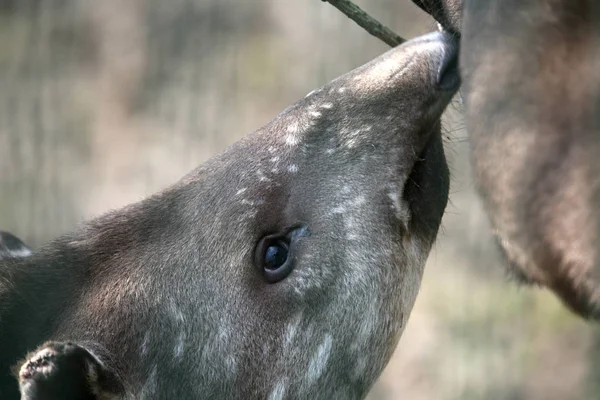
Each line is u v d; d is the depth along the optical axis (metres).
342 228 10.03
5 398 9.58
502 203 6.58
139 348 9.59
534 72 6.32
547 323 20.38
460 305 20.97
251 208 10.03
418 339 20.81
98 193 25.23
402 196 10.07
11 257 10.59
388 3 25.17
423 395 20.08
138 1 28.73
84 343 9.46
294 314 10.03
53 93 27.39
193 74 27.27
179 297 9.78
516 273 7.21
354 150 10.11
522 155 6.39
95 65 28.25
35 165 25.78
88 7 29.03
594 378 19.33
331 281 10.05
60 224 24.62
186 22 28.19
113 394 9.25
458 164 16.36
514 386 19.72
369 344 10.33
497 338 20.42
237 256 9.96
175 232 10.04
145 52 28.06
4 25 29.17
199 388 9.80
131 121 27.02
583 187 6.21
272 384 10.03
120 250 10.03
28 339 9.73
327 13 26.66
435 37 10.02
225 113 26.42
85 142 26.44
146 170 25.67
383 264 10.10
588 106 6.18
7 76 27.58
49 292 9.95
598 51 6.18
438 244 12.77
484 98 6.59
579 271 6.37
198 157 25.86
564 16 6.22
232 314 9.91
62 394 8.77
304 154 10.19
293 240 10.08
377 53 25.73
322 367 10.20
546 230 6.39
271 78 26.61
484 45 6.66
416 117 9.98
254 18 27.86
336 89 10.38
